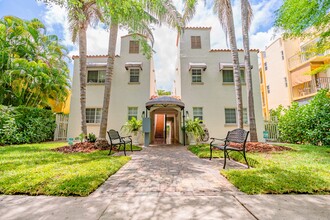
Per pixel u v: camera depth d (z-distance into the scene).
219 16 10.45
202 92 13.97
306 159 5.82
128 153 8.01
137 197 2.96
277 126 13.15
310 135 10.08
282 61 20.81
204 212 2.43
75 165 4.94
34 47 13.19
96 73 14.16
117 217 2.30
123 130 13.32
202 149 8.57
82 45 10.80
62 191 3.05
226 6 9.86
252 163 5.37
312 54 12.98
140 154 7.73
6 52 11.45
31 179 3.57
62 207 2.59
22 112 11.02
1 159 5.82
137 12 5.54
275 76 21.97
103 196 3.00
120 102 13.76
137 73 14.15
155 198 2.91
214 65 14.34
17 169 4.43
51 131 13.35
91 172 4.15
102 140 9.08
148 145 11.46
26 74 11.62
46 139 12.95
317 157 6.12
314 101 10.36
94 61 14.31
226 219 2.24
